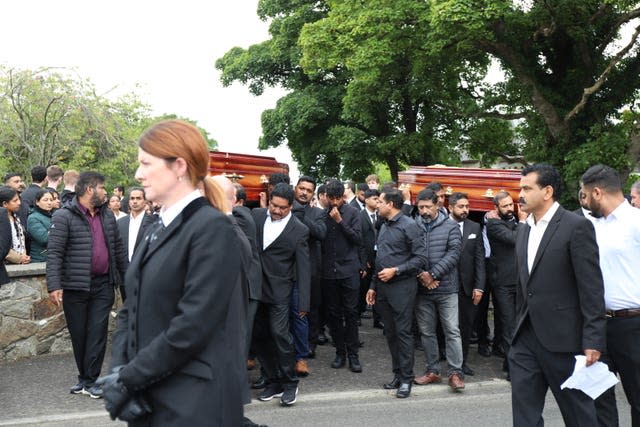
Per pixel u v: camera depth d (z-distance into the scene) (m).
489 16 14.15
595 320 3.73
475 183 8.53
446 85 19.94
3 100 18.20
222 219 2.41
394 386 6.62
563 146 16.62
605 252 4.32
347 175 24.58
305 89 24.95
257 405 6.04
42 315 7.54
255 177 7.70
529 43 17.28
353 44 17.06
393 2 16.97
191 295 2.30
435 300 6.68
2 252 6.27
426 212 6.79
